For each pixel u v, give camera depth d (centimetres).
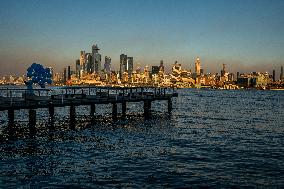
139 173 2473
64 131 4428
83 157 2952
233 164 2802
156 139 4056
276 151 3397
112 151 3244
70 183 2197
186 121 6341
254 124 6178
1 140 3672
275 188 2173
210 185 2220
